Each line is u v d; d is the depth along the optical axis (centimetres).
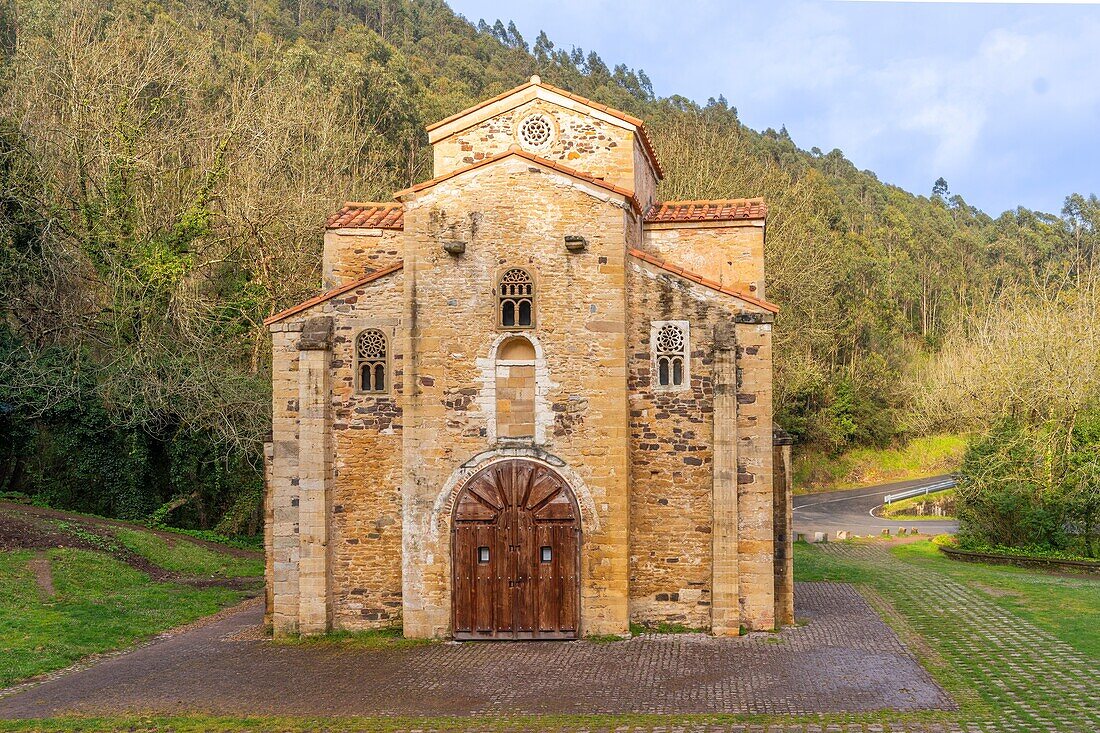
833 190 9225
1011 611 2045
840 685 1421
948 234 10638
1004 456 3175
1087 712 1266
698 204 2209
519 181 1833
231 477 3506
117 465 3291
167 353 3123
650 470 1812
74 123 3141
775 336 3903
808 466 6394
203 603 2320
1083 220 11150
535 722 1287
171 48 4166
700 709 1320
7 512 2805
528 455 1794
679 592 1795
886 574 2712
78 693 1482
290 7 9069
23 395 3080
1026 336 3322
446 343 1825
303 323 1900
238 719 1336
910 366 7069
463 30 12012
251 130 3575
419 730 1268
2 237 3052
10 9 4131
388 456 1869
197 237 3338
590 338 1795
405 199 1853
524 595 1773
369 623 1856
